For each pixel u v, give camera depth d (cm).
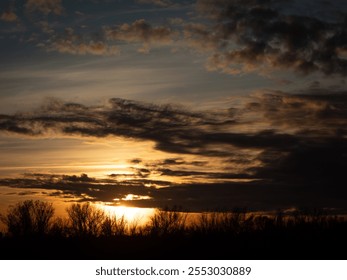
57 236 5719
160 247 5431
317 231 5578
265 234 5581
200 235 5622
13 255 5378
